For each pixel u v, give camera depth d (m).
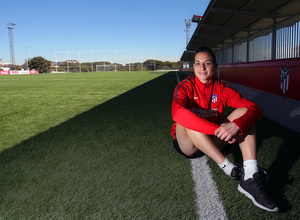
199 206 1.33
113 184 1.60
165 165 1.87
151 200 1.40
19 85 11.81
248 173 1.37
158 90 7.61
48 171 1.82
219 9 8.53
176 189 1.51
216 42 19.20
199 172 1.74
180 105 1.51
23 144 2.46
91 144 2.40
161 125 3.07
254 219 1.20
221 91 1.66
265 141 2.29
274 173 1.66
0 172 1.82
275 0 7.21
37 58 65.56
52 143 2.47
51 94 7.23
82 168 1.85
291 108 3.90
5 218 1.27
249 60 11.88
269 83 6.03
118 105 4.74
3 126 3.25
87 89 8.67
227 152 1.87
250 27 11.62
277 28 8.25
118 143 2.41
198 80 1.65
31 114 4.07
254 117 1.42
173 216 1.25
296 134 2.48
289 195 1.39
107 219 1.24
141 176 1.70
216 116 1.72
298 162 1.81
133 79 15.24
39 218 1.26
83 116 3.79
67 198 1.44
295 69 4.71
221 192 1.46
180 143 1.63
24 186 1.60
